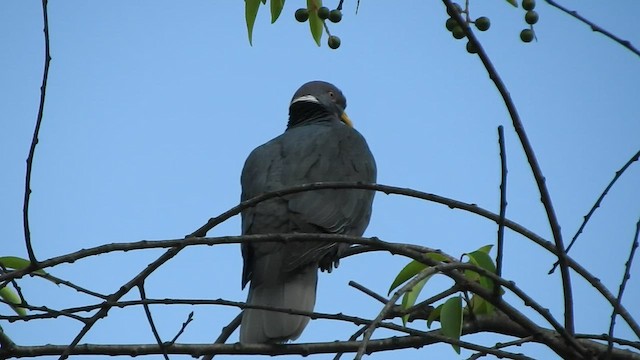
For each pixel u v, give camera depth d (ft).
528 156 21.91
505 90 21.68
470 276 23.71
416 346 24.66
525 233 22.99
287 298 31.22
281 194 23.94
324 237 23.30
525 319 23.07
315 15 28.22
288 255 32.09
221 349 25.30
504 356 22.11
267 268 32.04
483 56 21.59
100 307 22.56
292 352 25.35
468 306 24.45
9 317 22.57
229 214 24.07
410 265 23.59
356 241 23.20
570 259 23.03
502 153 21.48
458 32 25.29
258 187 35.76
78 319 22.56
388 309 19.60
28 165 22.24
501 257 22.43
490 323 25.98
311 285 31.96
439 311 23.58
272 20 27.76
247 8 27.02
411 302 22.44
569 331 22.40
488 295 22.86
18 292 23.90
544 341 22.99
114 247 22.93
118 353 24.18
